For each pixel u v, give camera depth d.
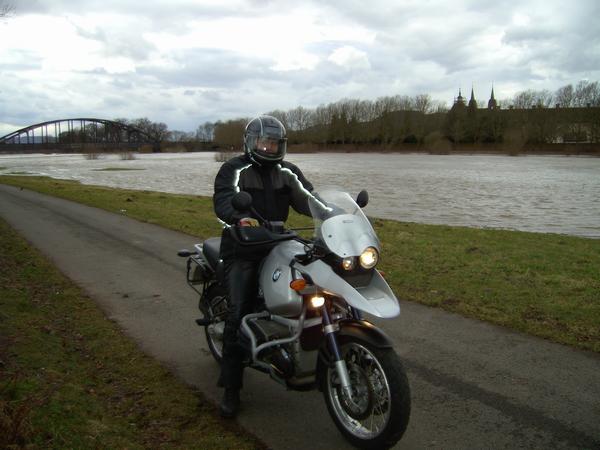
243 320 3.77
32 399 3.52
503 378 4.45
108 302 6.66
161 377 4.50
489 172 52.34
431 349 5.07
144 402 4.03
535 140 121.12
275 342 3.47
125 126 173.75
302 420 3.86
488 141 131.00
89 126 170.88
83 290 7.16
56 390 3.82
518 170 56.53
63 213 15.36
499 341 5.25
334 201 3.73
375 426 3.51
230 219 3.74
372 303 3.16
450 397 4.14
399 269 8.09
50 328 5.40
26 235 11.48
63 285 7.34
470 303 6.39
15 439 2.98
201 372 4.66
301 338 3.53
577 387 4.28
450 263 8.56
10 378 3.82
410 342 5.25
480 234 12.48
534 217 19.31
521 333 5.45
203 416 3.88
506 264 8.52
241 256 3.92
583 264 8.68
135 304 6.60
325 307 3.41
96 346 5.12
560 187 33.53
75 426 3.35
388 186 33.97
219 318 4.57
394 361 3.18
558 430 3.67
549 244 11.09
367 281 3.39
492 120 129.75
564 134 119.69
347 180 39.47
